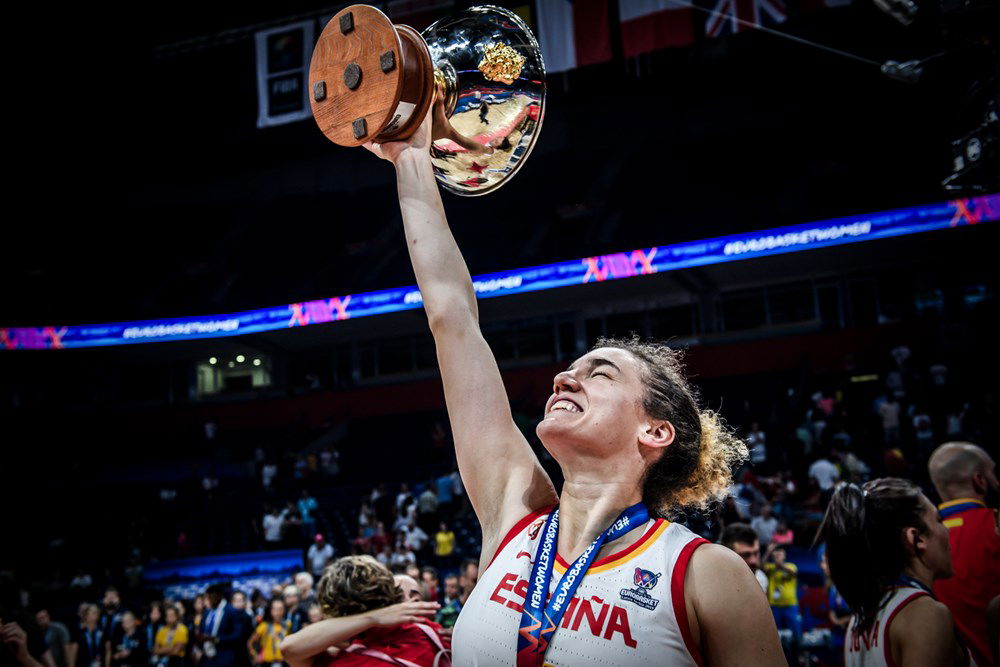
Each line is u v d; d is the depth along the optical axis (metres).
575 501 1.29
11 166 22.12
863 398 17.06
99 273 23.41
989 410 14.09
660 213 21.22
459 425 1.41
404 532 13.30
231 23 19.94
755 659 1.07
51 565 16.45
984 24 5.17
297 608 8.41
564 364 19.83
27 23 19.41
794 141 20.89
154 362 23.09
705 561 1.12
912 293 18.91
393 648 2.46
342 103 1.43
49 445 20.86
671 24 13.40
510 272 18.00
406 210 1.46
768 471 14.29
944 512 2.73
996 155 5.46
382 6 14.77
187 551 15.99
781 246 16.14
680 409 1.37
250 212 24.62
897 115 19.19
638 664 1.06
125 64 20.67
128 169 23.02
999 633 2.12
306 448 20.39
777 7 12.73
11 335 19.53
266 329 19.34
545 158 22.66
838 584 2.11
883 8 5.43
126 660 9.48
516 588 1.19
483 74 1.54
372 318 20.88
